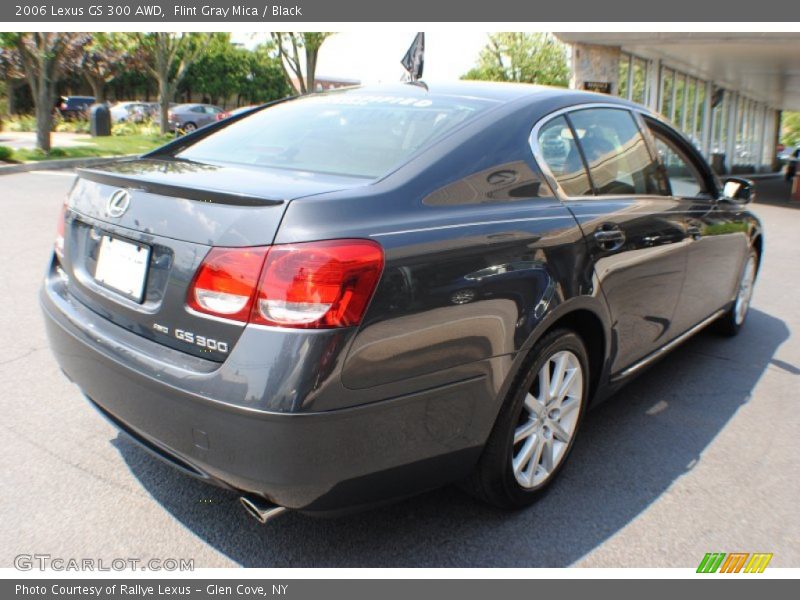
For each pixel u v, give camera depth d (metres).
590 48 17.83
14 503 2.67
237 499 2.79
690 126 24.28
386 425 2.11
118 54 31.73
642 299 3.28
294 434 1.94
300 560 2.45
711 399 4.01
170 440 2.16
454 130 2.64
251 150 2.86
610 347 3.08
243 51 56.16
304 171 2.53
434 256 2.19
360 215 2.11
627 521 2.77
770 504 2.94
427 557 2.50
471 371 2.30
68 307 2.63
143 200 2.33
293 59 21.98
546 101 3.01
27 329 4.59
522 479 2.72
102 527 2.57
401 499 2.32
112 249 2.44
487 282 2.33
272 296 1.96
